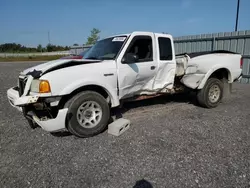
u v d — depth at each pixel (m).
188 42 10.69
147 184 2.26
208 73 4.89
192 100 5.95
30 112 3.40
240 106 5.23
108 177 2.41
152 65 4.30
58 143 3.32
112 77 3.72
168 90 4.81
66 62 3.62
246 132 3.57
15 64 26.34
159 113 4.75
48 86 3.11
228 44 9.04
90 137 3.54
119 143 3.27
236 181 2.26
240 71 5.52
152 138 3.40
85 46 17.95
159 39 4.50
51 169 2.59
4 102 6.10
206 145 3.11
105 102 3.65
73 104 3.31
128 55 3.85
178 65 5.07
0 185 2.29
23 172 2.54
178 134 3.53
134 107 5.27
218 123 4.03
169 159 2.74
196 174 2.40
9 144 3.30
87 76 3.44
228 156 2.78
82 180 2.37
